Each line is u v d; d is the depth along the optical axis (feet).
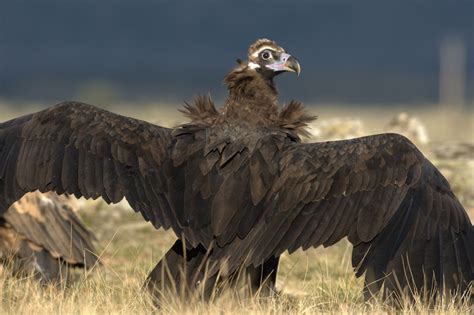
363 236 46.14
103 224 83.05
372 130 100.27
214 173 47.67
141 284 55.62
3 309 51.70
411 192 46.52
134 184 47.29
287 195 47.14
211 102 50.65
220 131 48.98
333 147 47.88
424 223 46.19
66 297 53.57
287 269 69.05
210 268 46.80
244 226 46.93
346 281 60.34
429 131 267.18
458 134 257.96
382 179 46.68
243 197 47.24
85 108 48.42
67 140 47.55
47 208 63.26
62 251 62.75
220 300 47.37
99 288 55.72
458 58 537.24
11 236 62.08
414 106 546.67
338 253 72.84
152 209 47.01
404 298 45.39
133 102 530.68
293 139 49.78
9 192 47.32
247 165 47.67
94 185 47.01
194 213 47.24
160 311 47.93
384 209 46.32
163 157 48.11
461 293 46.26
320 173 47.19
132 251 73.31
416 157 47.06
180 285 47.50
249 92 50.75
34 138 47.62
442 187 47.01
